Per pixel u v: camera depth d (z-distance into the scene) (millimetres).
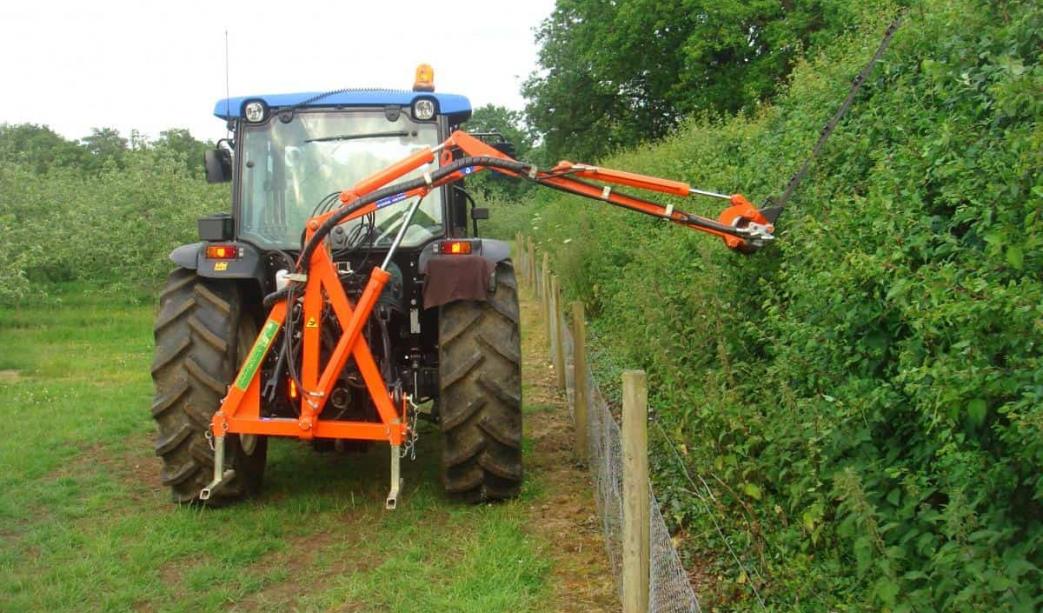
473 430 5336
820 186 4926
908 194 3820
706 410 4379
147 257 15234
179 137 23531
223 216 5746
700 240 5844
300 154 5875
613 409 6902
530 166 4816
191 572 4594
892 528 3361
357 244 5711
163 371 5383
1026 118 3586
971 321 2973
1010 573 2779
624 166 13789
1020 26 3898
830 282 3875
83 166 40531
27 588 4426
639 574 3473
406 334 5891
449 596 4281
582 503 5496
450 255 5352
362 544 4969
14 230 13414
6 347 11367
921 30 4945
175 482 5406
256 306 5988
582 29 25312
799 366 4184
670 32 23391
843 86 5621
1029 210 3107
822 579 3533
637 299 6348
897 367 3666
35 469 6277
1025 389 2885
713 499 4355
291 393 5391
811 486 3771
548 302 11375
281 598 4398
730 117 10977
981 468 3008
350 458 6500
